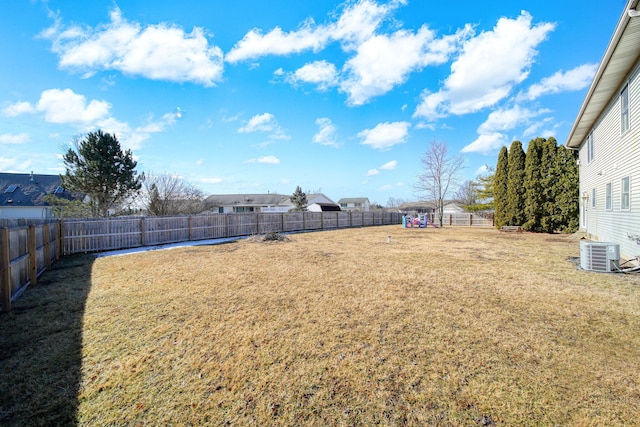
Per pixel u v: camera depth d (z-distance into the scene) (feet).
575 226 51.01
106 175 52.54
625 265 22.34
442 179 81.66
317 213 68.74
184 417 6.56
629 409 6.64
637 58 22.02
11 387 7.61
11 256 14.51
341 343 9.98
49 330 11.18
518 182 57.47
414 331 10.91
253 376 8.11
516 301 14.26
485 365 8.54
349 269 22.02
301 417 6.54
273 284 17.71
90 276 20.11
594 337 10.30
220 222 47.01
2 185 76.28
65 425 6.32
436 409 6.73
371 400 7.07
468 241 40.78
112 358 9.10
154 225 37.50
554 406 6.79
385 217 93.45
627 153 24.67
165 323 11.82
